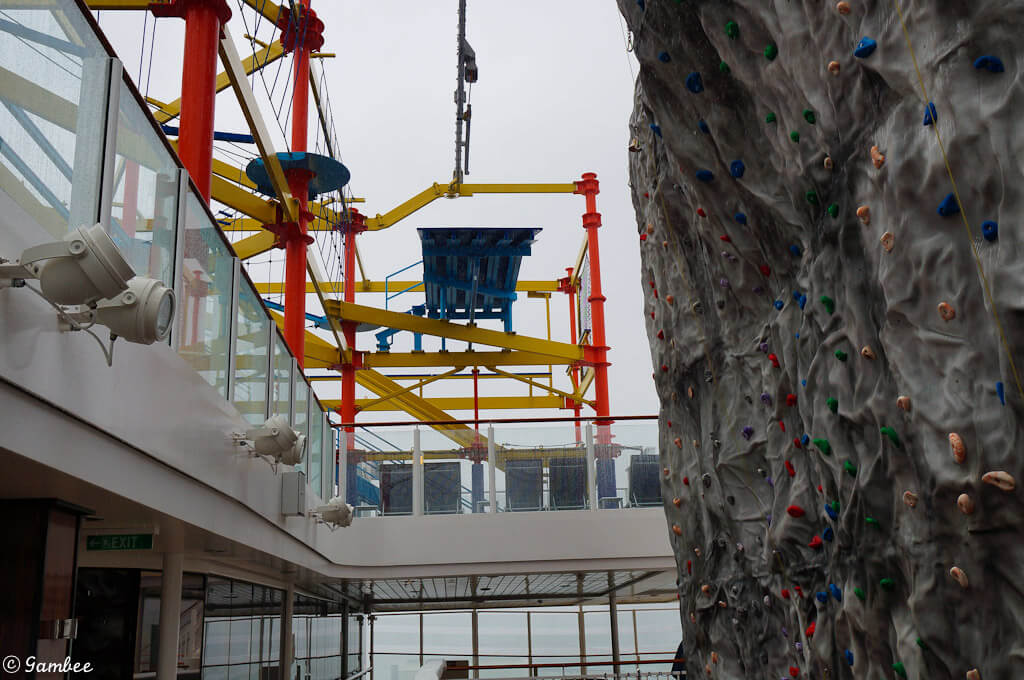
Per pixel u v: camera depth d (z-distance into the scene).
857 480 3.80
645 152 6.96
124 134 3.88
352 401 19.22
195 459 5.16
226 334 6.15
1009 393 2.85
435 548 11.78
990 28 2.92
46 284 2.81
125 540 5.66
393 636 23.31
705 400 6.14
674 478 6.88
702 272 6.07
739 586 5.66
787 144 4.27
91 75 3.57
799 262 4.61
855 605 3.88
